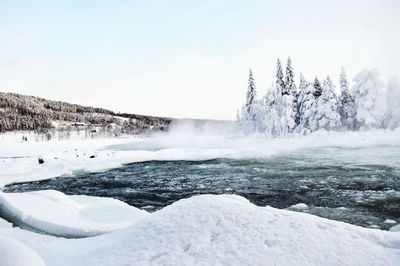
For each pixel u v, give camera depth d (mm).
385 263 5480
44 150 53906
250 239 6391
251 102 58812
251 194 16969
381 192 15656
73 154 37188
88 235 9930
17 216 12297
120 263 6453
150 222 7719
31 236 9625
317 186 17812
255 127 57281
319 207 13695
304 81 53344
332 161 26891
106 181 23234
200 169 26891
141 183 21875
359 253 5789
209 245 6398
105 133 122812
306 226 6684
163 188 19844
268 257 5844
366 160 26031
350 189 16594
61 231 10352
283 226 6715
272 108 51344
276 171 23734
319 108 48812
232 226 6867
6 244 5871
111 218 12117
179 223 7273
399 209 12883
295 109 54062
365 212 12680
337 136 43781
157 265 6074
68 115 157000
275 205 14648
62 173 26391
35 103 168750
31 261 5566
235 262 5824
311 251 5910
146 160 33781
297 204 14188
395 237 6281
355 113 49156
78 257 7336
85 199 15273
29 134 105625
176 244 6637
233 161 30672
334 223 6859
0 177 24547
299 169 23938
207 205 7691
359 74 47219
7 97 154125
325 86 49375
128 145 67875
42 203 13453
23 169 27766
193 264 5910
